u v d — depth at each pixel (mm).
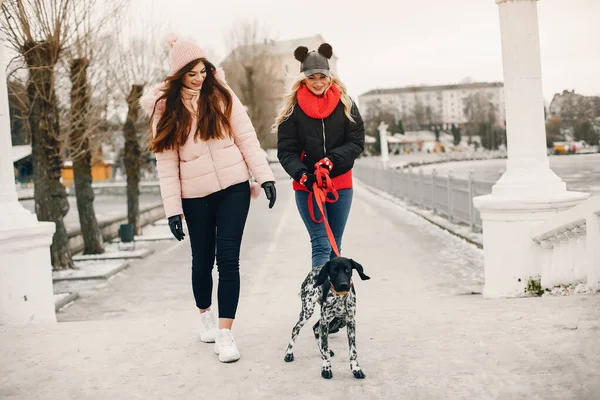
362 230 14672
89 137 13836
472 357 3340
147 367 3490
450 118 116625
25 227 5566
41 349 3988
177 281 10656
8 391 3207
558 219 5305
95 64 13555
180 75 3551
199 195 3682
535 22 5914
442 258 10594
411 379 3062
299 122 4168
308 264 10789
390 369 3232
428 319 4289
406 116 117688
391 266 9977
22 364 3672
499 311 4371
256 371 3316
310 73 3990
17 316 5500
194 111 3625
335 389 2980
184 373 3352
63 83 13055
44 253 5805
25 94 12359
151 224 21938
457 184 14820
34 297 5652
